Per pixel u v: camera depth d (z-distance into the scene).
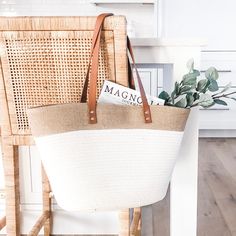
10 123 1.01
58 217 1.60
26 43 0.91
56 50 0.91
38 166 1.54
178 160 1.13
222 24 3.31
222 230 1.61
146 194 0.89
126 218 1.05
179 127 0.87
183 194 1.14
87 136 0.83
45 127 0.82
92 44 0.85
